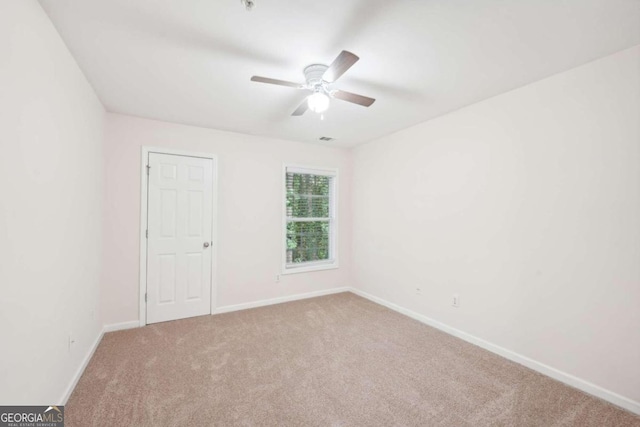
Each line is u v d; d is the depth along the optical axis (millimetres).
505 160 2469
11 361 1213
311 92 2412
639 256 1769
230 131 3623
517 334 2369
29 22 1330
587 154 1985
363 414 1728
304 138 3986
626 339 1809
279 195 3990
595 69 1951
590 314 1967
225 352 2496
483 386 2021
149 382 2033
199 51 1852
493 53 1868
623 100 1832
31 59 1353
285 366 2270
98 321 2719
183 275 3316
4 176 1150
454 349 2586
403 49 1823
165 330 2969
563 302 2100
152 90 2432
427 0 1393
